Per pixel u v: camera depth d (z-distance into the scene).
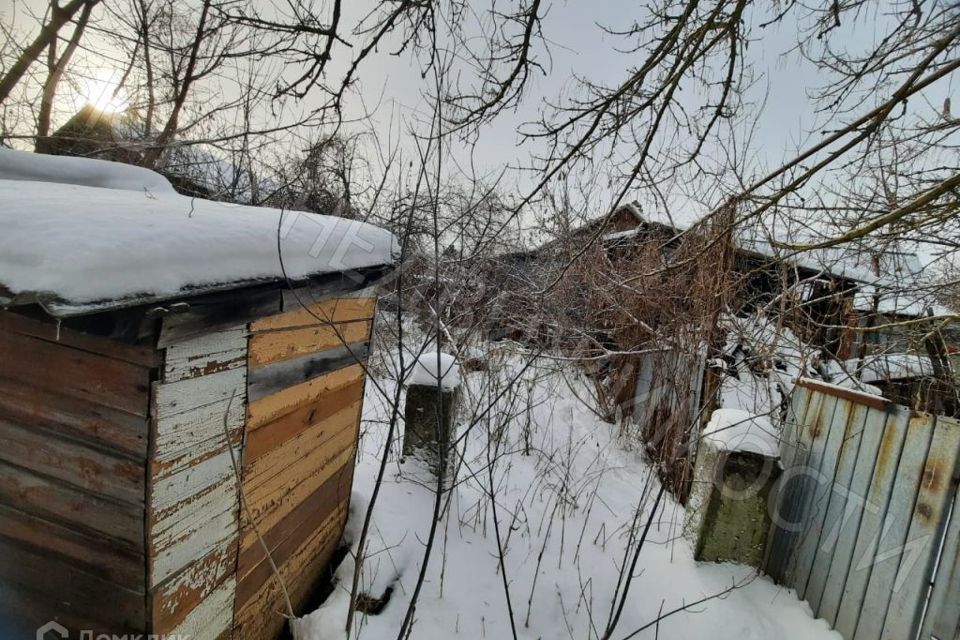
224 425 1.27
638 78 2.31
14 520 1.13
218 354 1.22
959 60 1.55
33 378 1.05
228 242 1.17
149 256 0.91
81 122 4.05
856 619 2.04
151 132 4.04
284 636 1.84
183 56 3.08
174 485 1.10
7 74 3.15
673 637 2.20
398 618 2.03
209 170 4.75
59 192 1.34
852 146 1.85
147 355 0.99
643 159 2.42
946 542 1.72
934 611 1.72
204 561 1.26
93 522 1.07
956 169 2.59
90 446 1.04
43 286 0.74
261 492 1.53
